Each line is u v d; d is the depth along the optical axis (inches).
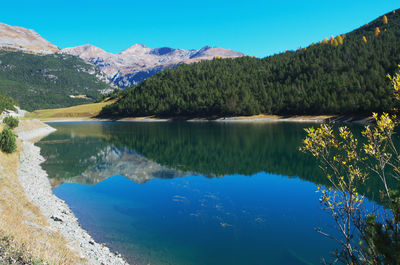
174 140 2652.6
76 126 4977.9
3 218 478.0
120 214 821.2
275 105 5777.6
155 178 1264.8
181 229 703.1
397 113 252.1
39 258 372.2
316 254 545.6
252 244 609.9
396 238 227.9
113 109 7701.8
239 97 6284.5
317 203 866.8
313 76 6491.1
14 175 1041.5
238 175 1296.8
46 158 1761.8
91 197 992.9
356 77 5344.5
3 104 6535.4
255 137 2691.9
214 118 6161.4
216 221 747.4
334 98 4726.9
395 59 5241.1
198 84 7578.7
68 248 525.7
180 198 961.5
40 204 809.5
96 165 1563.7
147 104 7283.5
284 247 587.8
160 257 567.5
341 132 293.3
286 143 2242.9
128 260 557.9
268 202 894.4
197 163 1596.9
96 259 535.5
